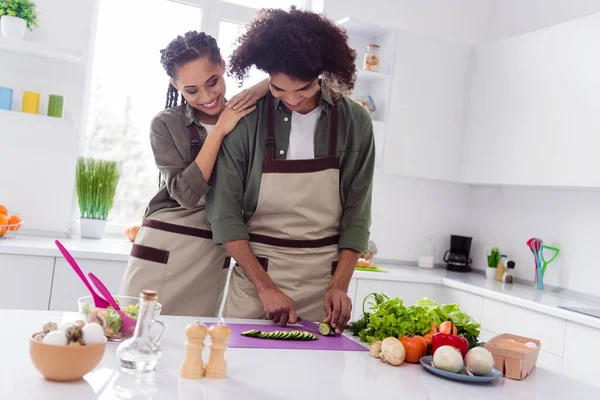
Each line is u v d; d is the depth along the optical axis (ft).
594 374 8.14
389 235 12.73
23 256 8.60
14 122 10.11
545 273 11.33
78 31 10.48
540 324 9.08
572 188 10.19
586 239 10.60
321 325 5.01
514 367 4.34
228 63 5.64
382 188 12.60
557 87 10.03
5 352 3.64
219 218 5.57
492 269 11.98
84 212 10.66
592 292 10.38
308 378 3.78
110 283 9.07
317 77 5.39
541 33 10.48
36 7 10.26
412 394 3.69
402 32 11.52
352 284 10.46
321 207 5.70
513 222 12.19
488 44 11.71
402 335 4.65
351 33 12.13
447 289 11.07
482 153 11.58
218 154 5.85
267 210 5.68
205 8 11.49
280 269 5.66
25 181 10.23
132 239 10.65
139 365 3.50
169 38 11.39
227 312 5.85
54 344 3.20
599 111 9.20
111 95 11.12
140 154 11.34
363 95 12.14
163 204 6.51
